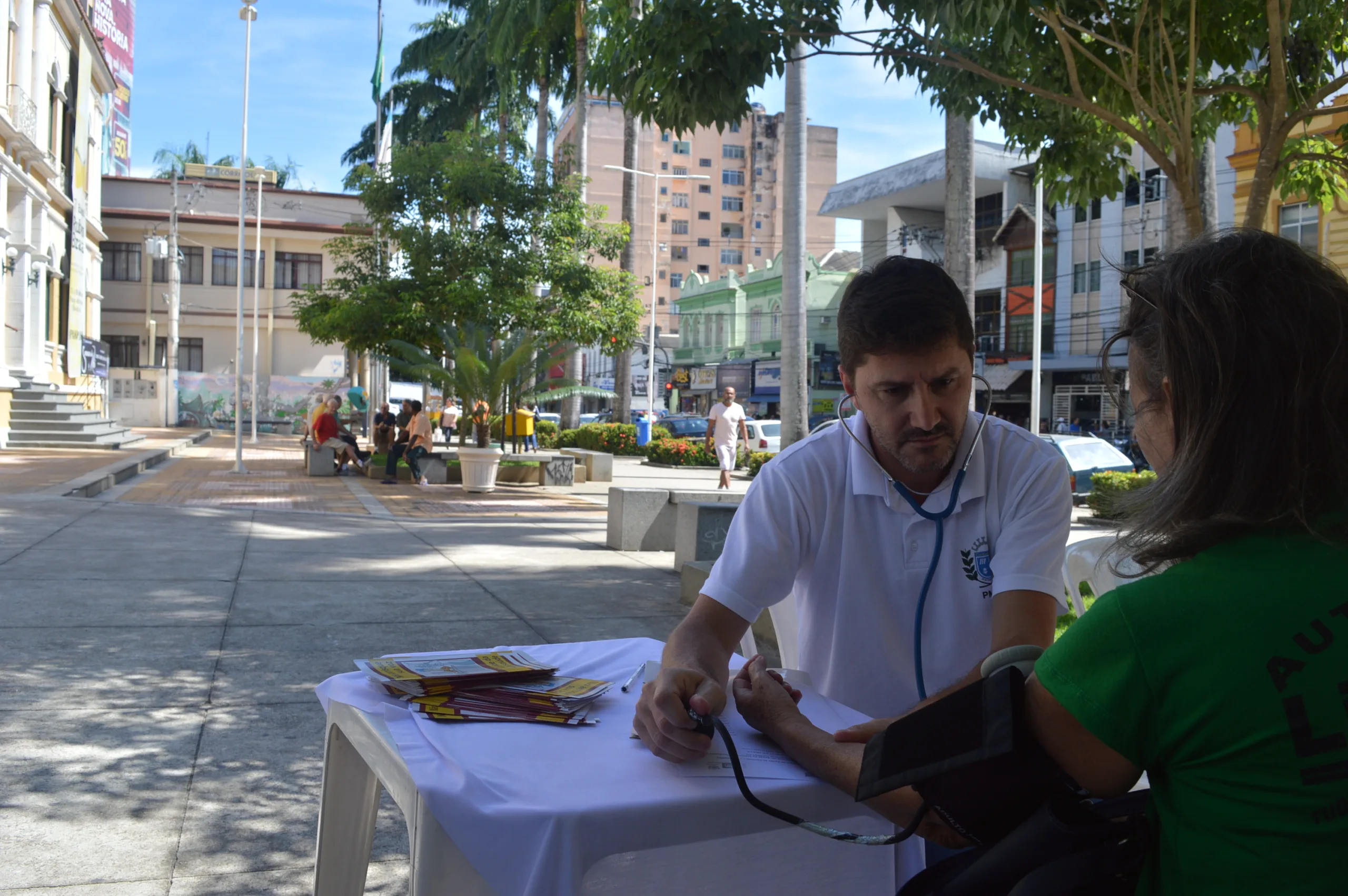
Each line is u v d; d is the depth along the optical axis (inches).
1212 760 39.2
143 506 480.7
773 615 131.0
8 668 196.9
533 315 853.8
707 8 240.5
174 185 1549.0
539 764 61.3
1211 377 41.8
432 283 845.2
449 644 234.4
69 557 323.3
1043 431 1496.1
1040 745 43.3
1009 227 1631.4
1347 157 257.4
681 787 58.4
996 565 75.7
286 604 270.5
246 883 116.3
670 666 71.4
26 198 938.1
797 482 78.7
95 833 127.0
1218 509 41.5
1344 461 40.1
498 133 1419.8
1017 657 50.6
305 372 1670.8
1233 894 38.9
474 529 462.6
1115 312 1428.4
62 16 1074.7
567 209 901.2
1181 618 39.8
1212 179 464.8
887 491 77.1
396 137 1615.4
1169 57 250.1
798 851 70.2
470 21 1322.6
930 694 77.0
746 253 3622.0
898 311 70.1
